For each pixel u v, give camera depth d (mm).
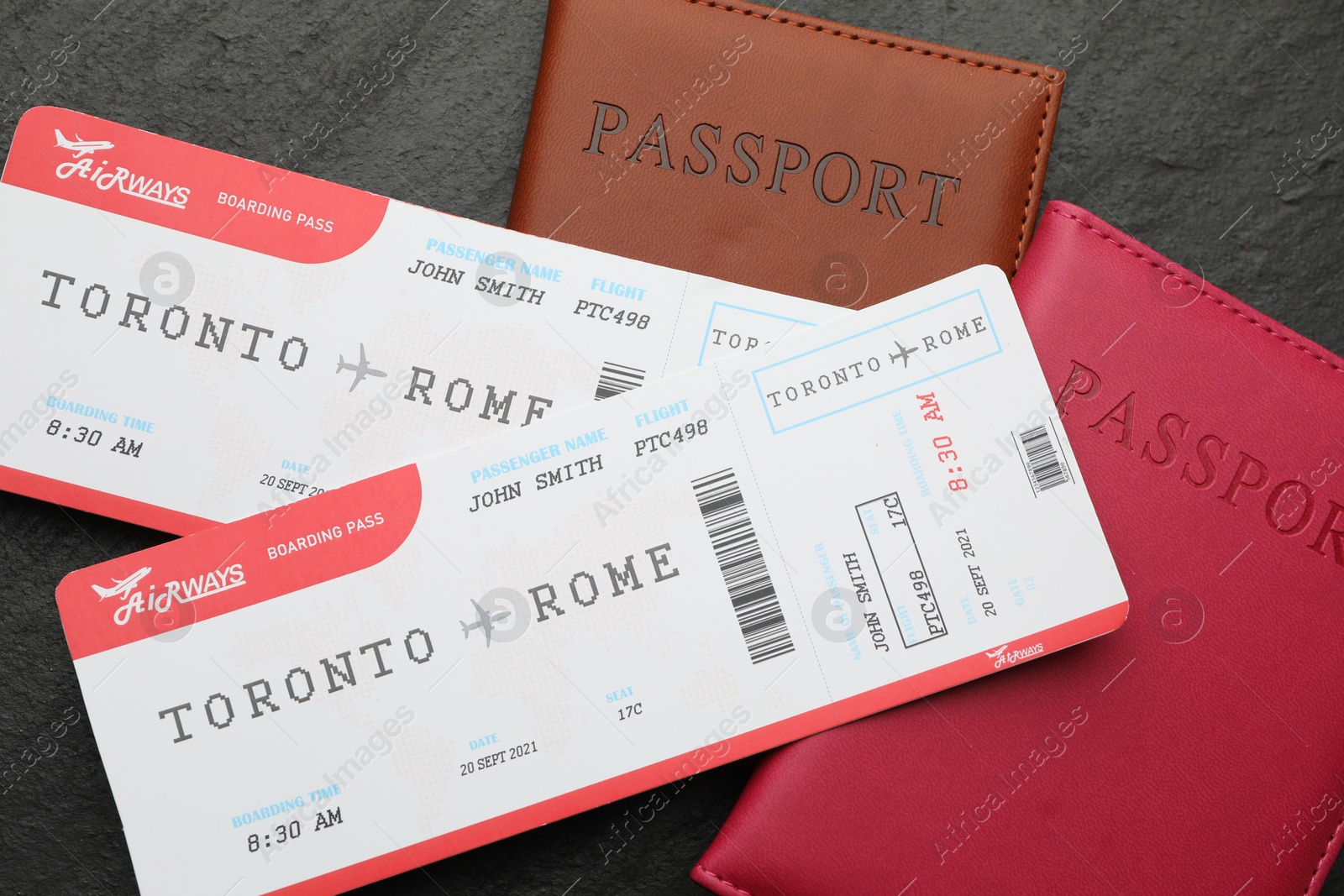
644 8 871
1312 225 1003
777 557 797
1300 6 1005
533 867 888
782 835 774
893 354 809
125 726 791
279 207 844
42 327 830
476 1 992
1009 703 775
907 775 773
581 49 867
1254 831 756
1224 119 1008
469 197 977
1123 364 802
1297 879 755
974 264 849
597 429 810
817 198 854
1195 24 1008
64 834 896
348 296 838
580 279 842
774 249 853
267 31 979
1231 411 792
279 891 785
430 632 799
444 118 983
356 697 796
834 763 778
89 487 827
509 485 810
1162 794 760
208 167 846
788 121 860
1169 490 788
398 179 975
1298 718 764
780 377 811
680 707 791
